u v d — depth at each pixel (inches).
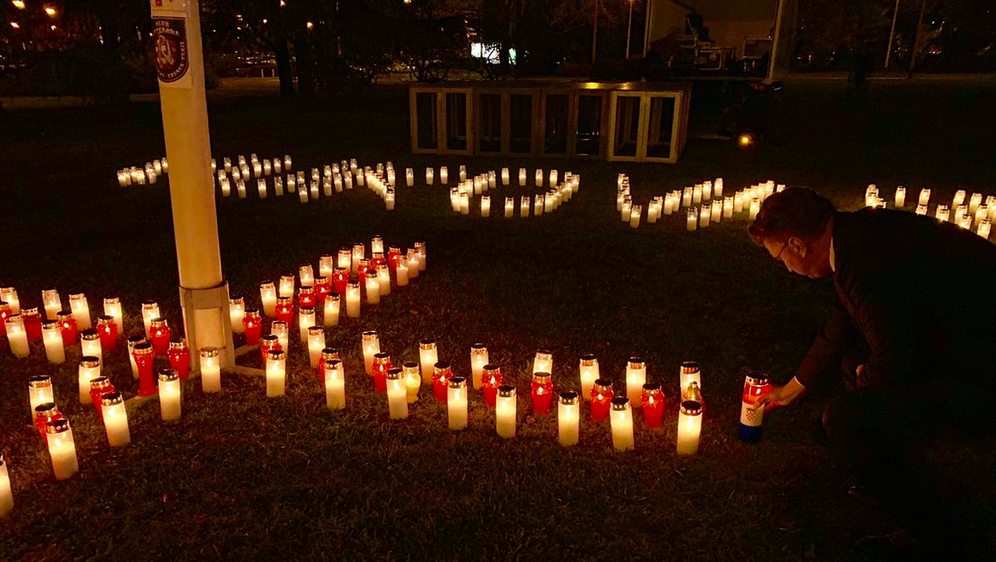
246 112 964.6
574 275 278.4
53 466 146.4
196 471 149.3
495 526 131.4
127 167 535.8
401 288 265.4
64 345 213.0
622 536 129.3
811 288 263.1
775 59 706.8
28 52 933.2
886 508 118.8
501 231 350.9
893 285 107.6
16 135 719.1
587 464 150.7
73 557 125.4
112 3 873.5
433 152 605.9
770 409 161.9
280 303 224.1
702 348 209.9
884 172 518.3
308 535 130.3
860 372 125.0
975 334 103.5
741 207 402.0
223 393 183.5
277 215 387.5
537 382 170.9
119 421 156.9
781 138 653.9
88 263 297.1
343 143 668.1
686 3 754.2
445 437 162.1
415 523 132.5
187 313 188.7
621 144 633.0
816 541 127.9
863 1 1727.4
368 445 158.2
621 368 197.5
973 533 116.6
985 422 107.0
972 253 107.1
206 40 968.3
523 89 570.9
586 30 1219.9
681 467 149.9
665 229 356.5
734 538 128.6
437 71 1076.5
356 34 987.9
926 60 1695.4
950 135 712.4
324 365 172.7
